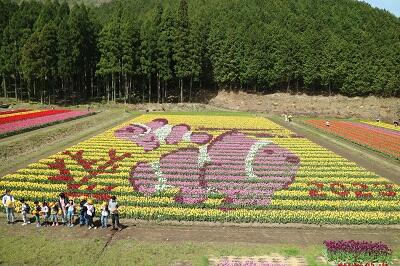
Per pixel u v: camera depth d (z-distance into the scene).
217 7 134.88
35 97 102.12
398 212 28.75
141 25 111.19
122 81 110.69
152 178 35.16
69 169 37.19
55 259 20.72
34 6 115.00
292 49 107.06
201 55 104.69
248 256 21.42
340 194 31.69
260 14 127.50
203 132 58.25
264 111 99.19
